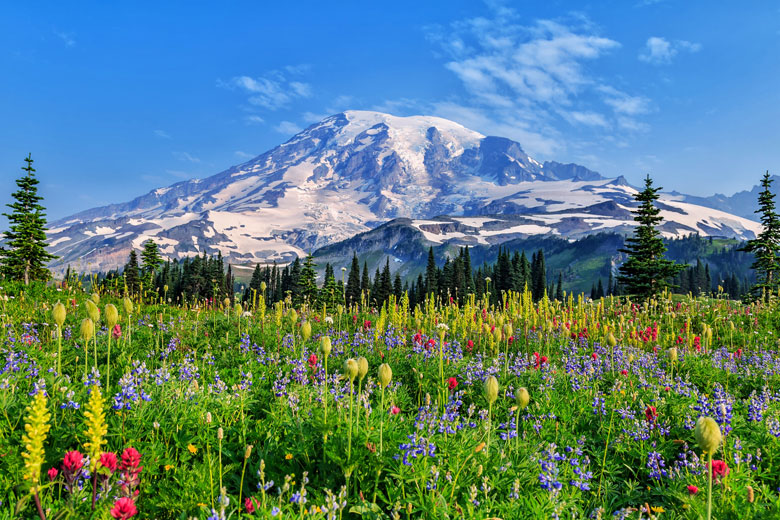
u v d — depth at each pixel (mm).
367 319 18750
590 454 6902
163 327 12680
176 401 6035
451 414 6273
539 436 7168
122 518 3207
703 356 14539
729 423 6918
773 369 12703
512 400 8586
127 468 3791
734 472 5609
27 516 3783
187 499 4387
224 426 5949
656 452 6367
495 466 5195
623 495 5734
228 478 4930
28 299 16375
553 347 15812
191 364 8375
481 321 17516
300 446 5184
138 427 5176
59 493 3998
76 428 4949
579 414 8406
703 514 4684
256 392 7805
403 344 13906
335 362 11000
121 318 13938
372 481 4781
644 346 18000
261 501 4219
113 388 6695
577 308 23641
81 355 9172
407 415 7582
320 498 4422
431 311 19312
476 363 10219
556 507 4359
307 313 19703
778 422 7023
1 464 4355
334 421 5570
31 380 6434
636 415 8281
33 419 2947
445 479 4789
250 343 11695
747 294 34500
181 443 5191
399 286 89625
